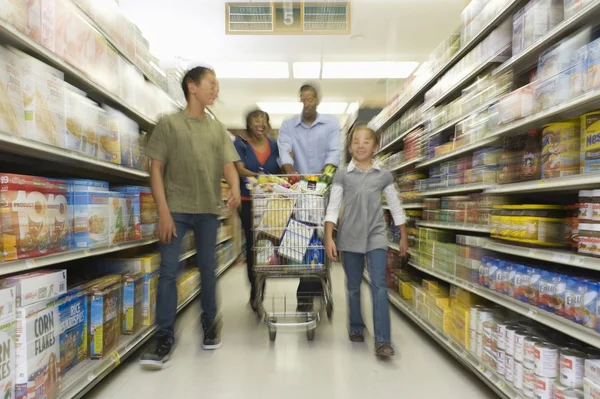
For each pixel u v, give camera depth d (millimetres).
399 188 4469
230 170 2811
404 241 2818
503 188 2072
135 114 2822
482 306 2311
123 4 4926
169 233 2451
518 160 2129
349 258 2812
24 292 1514
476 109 2459
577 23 1580
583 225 1546
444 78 3123
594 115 1496
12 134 1498
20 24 1582
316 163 3578
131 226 2588
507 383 1851
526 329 1896
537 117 1774
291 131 3604
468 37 2689
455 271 2648
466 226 2574
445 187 3043
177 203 2531
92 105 2121
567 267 1921
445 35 5832
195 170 2553
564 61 1663
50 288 1675
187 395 2049
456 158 2953
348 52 6469
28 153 1749
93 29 2184
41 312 1602
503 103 2068
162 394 2061
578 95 1501
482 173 2406
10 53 1514
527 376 1713
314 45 6207
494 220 2162
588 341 1404
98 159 2170
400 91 4512
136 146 2764
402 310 3533
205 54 6527
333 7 3977
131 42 2803
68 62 1912
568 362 1560
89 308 2145
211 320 2746
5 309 1411
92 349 2127
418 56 6652
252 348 2750
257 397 2025
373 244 2631
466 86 2803
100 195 2164
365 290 4812
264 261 2928
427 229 3299
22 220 1582
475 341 2215
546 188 1774
